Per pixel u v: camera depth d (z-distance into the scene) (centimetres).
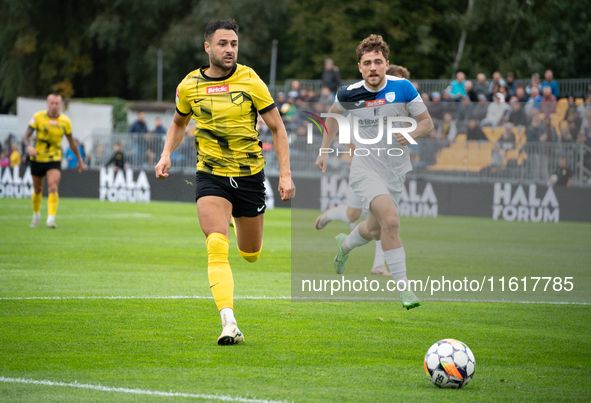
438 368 966
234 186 1254
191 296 1698
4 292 1711
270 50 11125
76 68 11500
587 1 7906
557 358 1152
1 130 9288
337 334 1304
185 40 10638
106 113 8469
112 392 923
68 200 6088
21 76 11388
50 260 2353
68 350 1149
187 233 3428
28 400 889
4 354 1119
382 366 1078
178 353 1135
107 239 3081
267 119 1270
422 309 1589
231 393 922
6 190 6625
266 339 1250
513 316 1517
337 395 920
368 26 10238
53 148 3441
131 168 6169
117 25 10956
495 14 9775
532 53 8319
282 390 939
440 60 10338
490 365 1102
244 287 1862
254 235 1315
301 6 10706
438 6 10400
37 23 11400
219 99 1246
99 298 1648
